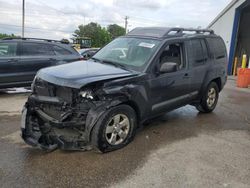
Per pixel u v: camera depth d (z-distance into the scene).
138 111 4.48
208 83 6.27
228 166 3.87
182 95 5.52
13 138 4.52
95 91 3.85
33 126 4.17
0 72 7.50
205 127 5.58
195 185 3.35
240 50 22.22
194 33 6.13
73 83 3.77
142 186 3.28
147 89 4.55
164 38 5.15
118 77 4.14
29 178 3.33
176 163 3.88
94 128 3.84
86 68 4.44
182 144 4.59
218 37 6.93
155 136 4.90
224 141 4.84
